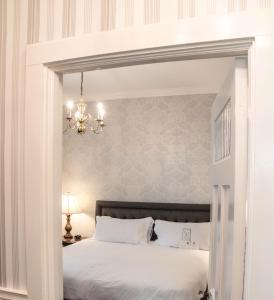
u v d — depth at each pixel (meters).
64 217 4.86
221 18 1.04
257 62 0.99
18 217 1.35
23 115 1.36
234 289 1.05
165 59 1.18
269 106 0.97
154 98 4.48
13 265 1.36
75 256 3.33
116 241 4.09
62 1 1.30
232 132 1.14
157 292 2.55
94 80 3.95
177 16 1.11
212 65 3.38
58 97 1.37
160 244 3.95
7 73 1.39
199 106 4.30
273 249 0.95
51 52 1.29
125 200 4.57
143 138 4.52
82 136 4.80
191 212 4.17
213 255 1.68
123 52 1.18
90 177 4.75
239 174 1.07
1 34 1.42
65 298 2.86
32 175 1.31
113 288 2.69
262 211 0.96
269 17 0.99
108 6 1.22
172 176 4.37
